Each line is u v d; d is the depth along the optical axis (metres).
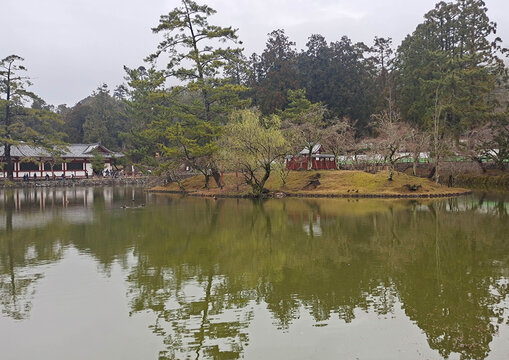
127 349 8.73
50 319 10.34
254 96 76.06
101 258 16.41
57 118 64.12
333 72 71.62
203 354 8.41
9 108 60.84
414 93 61.78
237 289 12.40
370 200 36.66
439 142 44.50
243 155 39.72
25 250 17.97
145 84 49.44
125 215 29.19
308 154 50.56
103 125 90.38
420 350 8.39
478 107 49.47
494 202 34.03
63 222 26.00
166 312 10.68
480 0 59.66
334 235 20.61
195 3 45.69
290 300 11.38
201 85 45.91
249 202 37.72
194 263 15.51
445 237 19.75
